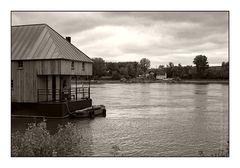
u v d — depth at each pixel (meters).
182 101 52.25
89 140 21.88
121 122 29.80
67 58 32.00
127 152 18.78
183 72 160.00
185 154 18.47
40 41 33.12
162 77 181.25
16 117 31.33
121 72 169.62
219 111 38.72
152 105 45.94
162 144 21.05
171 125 28.38
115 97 61.22
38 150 14.73
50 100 33.34
